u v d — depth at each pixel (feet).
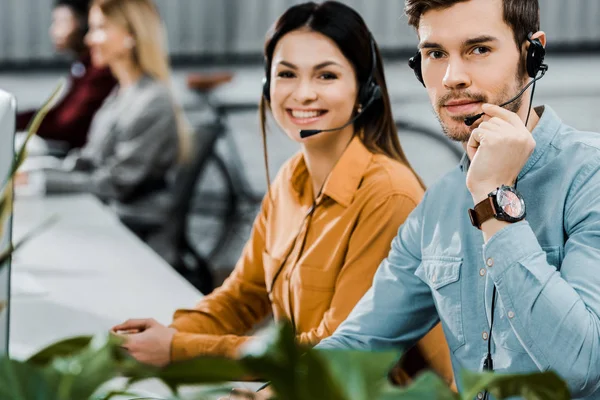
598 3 33.37
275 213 7.92
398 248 6.36
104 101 17.98
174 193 17.22
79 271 10.30
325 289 7.36
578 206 5.48
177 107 16.05
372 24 32.40
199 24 32.12
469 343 5.89
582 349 5.08
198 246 20.74
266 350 3.00
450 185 6.10
